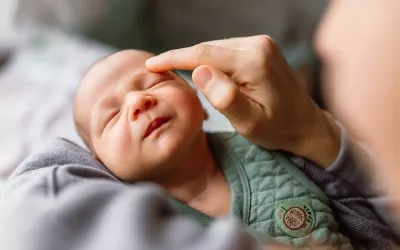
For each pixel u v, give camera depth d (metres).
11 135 1.30
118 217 0.40
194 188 0.79
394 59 0.35
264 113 0.73
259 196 0.75
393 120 0.35
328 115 0.80
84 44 1.71
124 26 1.88
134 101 0.73
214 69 0.68
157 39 1.96
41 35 1.76
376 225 0.77
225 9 1.85
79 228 0.42
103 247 0.39
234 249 0.39
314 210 0.74
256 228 0.73
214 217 0.76
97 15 1.81
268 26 1.77
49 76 1.57
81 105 0.82
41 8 1.82
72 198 0.44
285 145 0.78
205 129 1.01
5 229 0.44
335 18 0.40
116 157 0.74
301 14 1.70
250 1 1.79
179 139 0.73
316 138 0.77
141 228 0.39
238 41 0.74
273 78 0.72
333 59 0.41
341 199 0.79
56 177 0.51
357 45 0.37
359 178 0.79
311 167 0.79
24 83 1.56
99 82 0.80
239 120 0.73
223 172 0.80
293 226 0.72
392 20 0.36
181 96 0.75
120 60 0.82
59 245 0.41
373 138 0.37
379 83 0.36
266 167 0.78
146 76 0.79
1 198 0.55
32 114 1.38
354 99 0.37
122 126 0.74
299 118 0.75
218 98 0.67
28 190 0.48
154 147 0.72
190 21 1.91
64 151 0.68
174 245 0.39
